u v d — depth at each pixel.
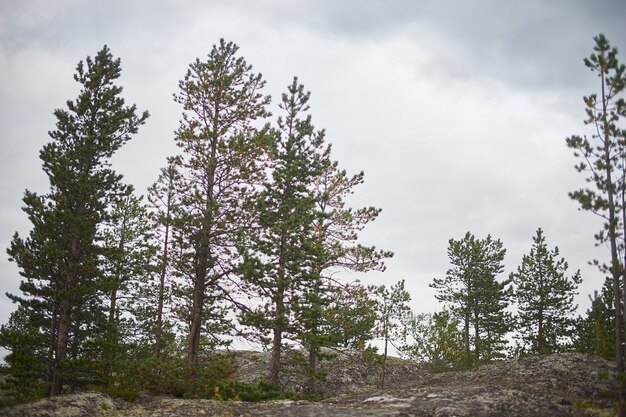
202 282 26.38
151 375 22.42
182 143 27.66
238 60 29.28
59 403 18.38
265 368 38.16
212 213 25.83
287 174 28.38
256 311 26.44
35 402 18.59
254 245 26.91
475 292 46.59
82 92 28.36
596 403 20.28
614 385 22.78
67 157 26.84
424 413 17.27
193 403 19.61
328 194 30.69
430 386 26.52
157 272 28.33
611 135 18.62
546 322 45.09
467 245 48.06
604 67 19.36
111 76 28.75
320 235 29.33
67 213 25.09
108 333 26.16
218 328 26.38
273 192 28.64
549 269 45.47
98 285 24.89
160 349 29.69
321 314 26.89
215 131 27.55
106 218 27.06
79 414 17.64
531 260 46.22
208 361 27.09
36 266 25.41
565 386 23.22
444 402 18.50
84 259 25.16
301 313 26.56
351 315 29.59
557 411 17.89
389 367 40.16
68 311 25.36
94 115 28.36
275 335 26.88
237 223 26.95
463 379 27.17
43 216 25.39
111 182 27.34
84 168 27.58
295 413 17.53
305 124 30.92
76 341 26.20
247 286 26.38
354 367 38.06
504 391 19.92
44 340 24.88
